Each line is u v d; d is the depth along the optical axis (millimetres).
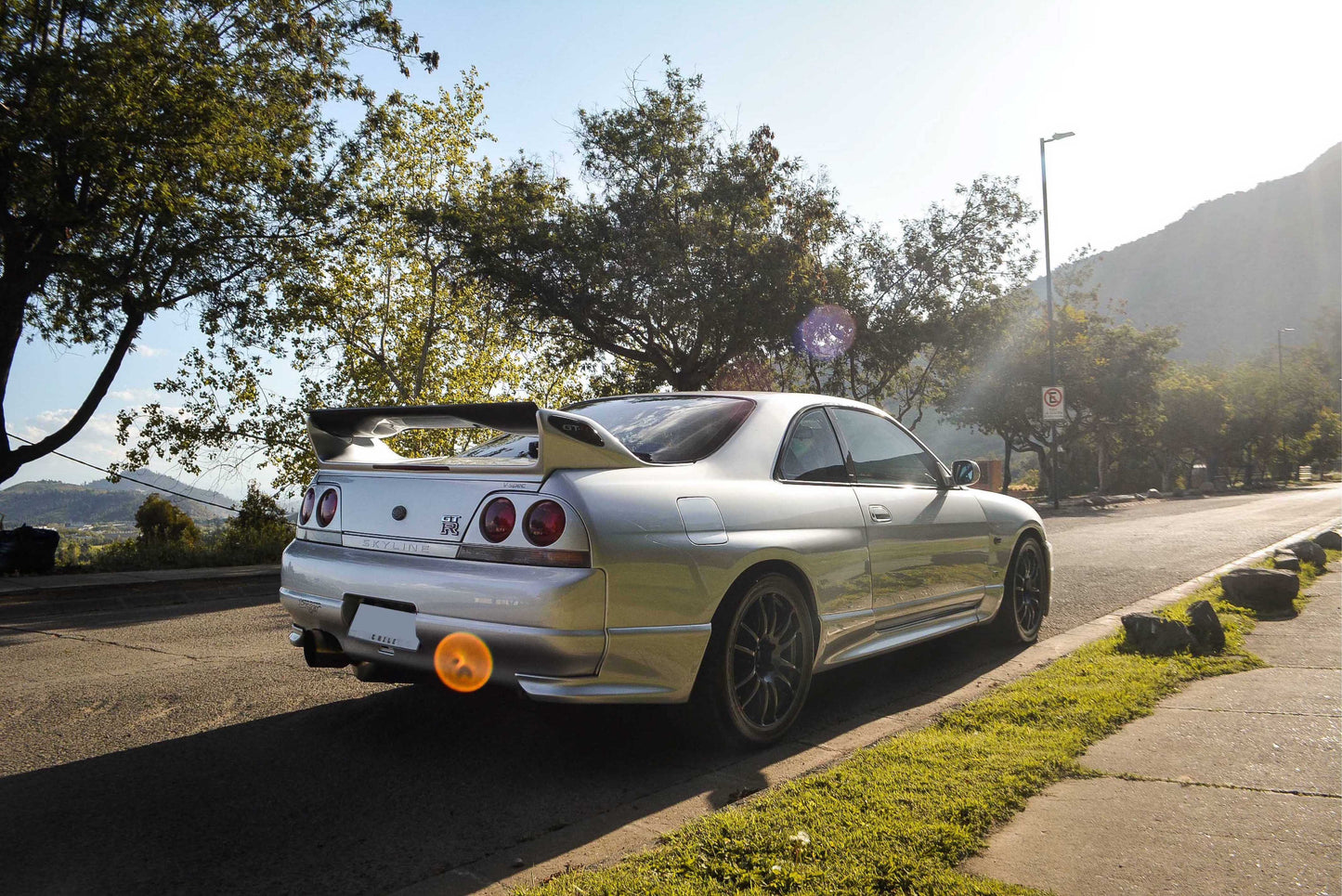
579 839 2693
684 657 3299
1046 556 5984
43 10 12750
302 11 15273
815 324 21562
